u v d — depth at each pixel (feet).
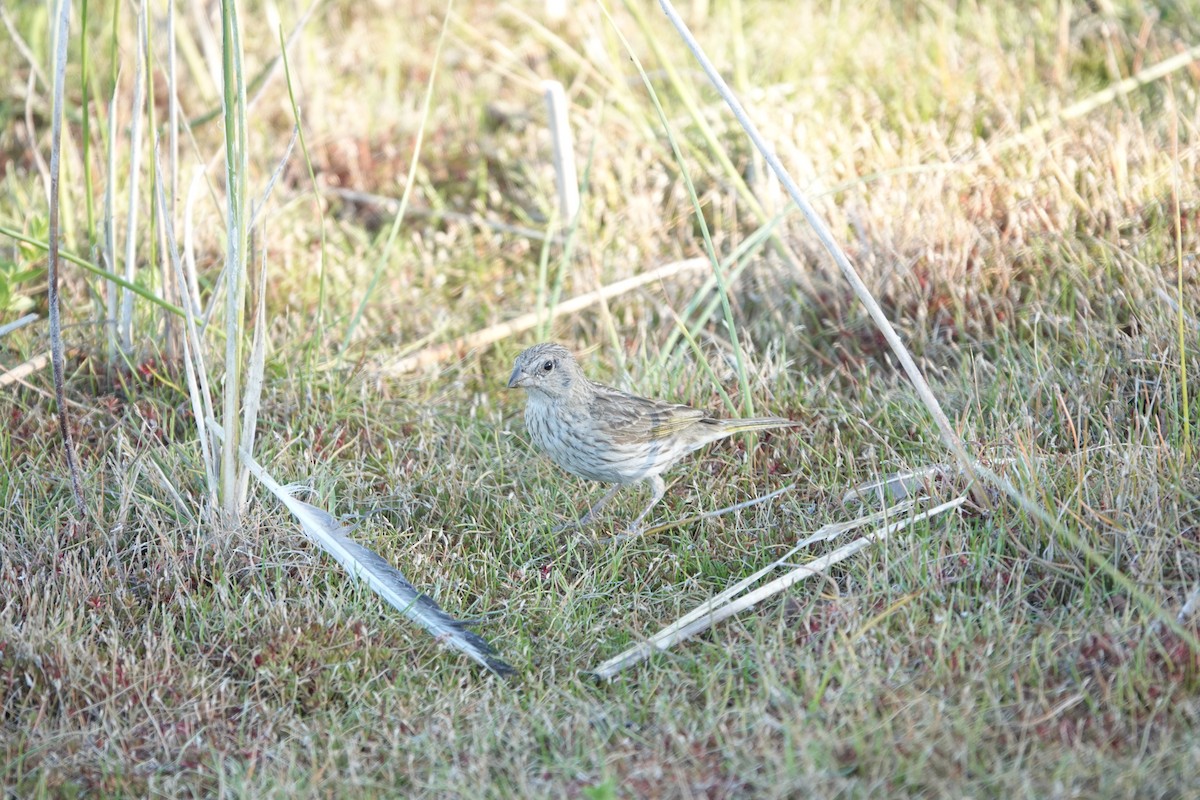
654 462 33.58
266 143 50.26
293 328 40.70
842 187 40.45
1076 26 52.11
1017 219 40.47
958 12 55.21
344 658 28.17
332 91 53.21
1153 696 25.09
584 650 28.89
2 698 27.14
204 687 27.32
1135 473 30.09
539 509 33.55
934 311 39.45
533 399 33.86
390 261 44.86
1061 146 43.06
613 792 22.35
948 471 32.09
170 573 30.48
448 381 39.75
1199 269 37.35
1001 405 34.91
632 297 42.47
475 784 24.32
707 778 23.88
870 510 32.12
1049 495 29.96
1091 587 28.12
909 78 48.93
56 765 25.29
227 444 30.60
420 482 34.65
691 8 56.49
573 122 49.80
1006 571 29.27
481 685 27.63
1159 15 51.72
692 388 37.63
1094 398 34.19
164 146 48.93
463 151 50.96
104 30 52.16
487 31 56.18
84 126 36.04
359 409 37.42
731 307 41.37
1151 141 42.45
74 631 28.89
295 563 30.86
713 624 28.43
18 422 36.14
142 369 37.76
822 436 35.47
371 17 58.39
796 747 24.13
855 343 39.29
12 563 30.94
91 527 31.91
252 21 54.80
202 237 44.09
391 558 31.68
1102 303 37.76
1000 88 47.32
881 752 23.58
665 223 45.03
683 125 47.78
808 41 52.34
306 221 46.85
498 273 44.60
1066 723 24.29
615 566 31.09
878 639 27.53
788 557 31.12
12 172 48.47
